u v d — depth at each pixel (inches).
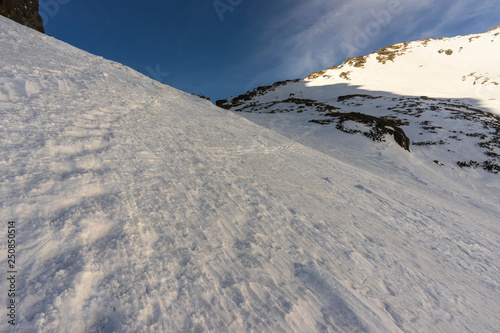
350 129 1052.5
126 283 92.0
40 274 83.0
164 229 132.9
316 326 101.4
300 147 586.2
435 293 156.3
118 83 486.0
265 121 1246.3
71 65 450.6
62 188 128.5
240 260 131.2
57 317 73.2
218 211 177.0
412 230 269.0
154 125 324.2
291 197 253.3
